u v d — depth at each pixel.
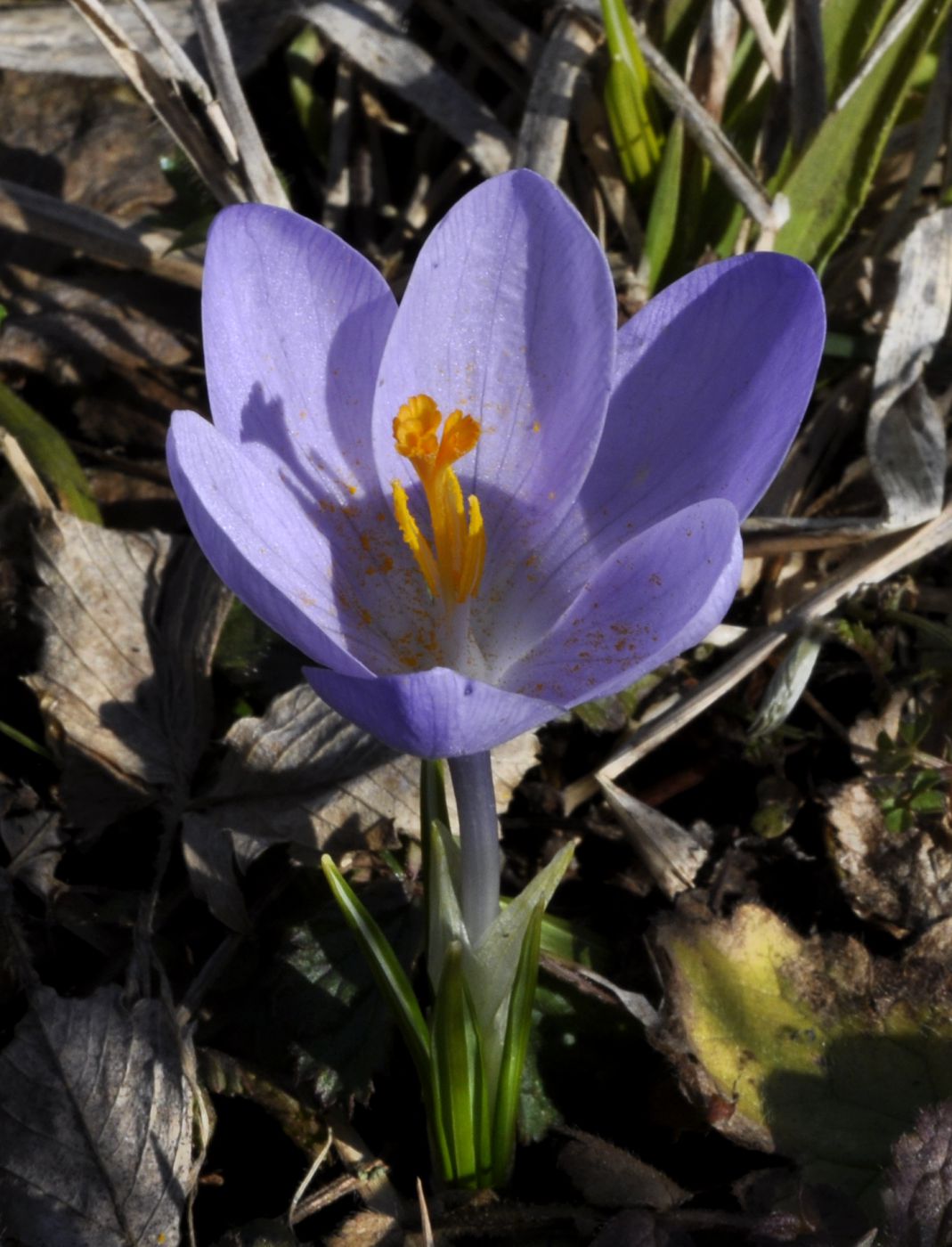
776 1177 0.12
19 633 0.16
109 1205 0.12
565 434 0.11
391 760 0.15
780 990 0.13
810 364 0.09
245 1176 0.13
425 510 0.11
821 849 0.15
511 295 0.11
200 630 0.16
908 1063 0.13
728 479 0.10
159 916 0.14
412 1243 0.12
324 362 0.11
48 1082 0.12
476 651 0.11
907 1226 0.11
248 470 0.10
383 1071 0.13
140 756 0.15
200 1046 0.13
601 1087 0.13
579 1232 0.12
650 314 0.11
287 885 0.14
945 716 0.16
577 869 0.15
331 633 0.10
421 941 0.13
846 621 0.16
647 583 0.10
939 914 0.14
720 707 0.16
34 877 0.14
